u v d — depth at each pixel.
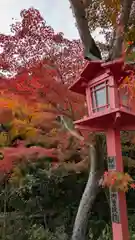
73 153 4.72
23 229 5.32
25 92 3.81
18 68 3.91
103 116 2.57
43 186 6.55
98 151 4.63
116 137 2.67
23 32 4.04
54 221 6.34
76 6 3.59
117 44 2.80
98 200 6.29
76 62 4.06
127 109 2.55
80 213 4.54
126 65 2.53
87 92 2.92
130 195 6.42
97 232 5.55
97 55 3.55
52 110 4.03
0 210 6.37
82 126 2.87
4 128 4.13
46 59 3.96
